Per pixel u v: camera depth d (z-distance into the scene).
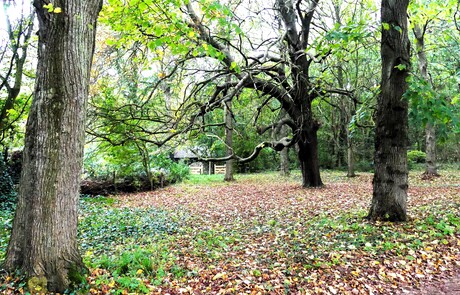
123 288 4.49
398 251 5.99
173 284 4.88
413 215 8.32
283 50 11.07
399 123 7.63
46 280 4.18
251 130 24.16
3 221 8.99
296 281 5.04
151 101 11.81
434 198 11.03
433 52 17.28
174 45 6.85
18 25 11.23
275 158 34.75
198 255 6.33
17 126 13.55
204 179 25.95
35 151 4.33
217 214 10.98
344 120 22.19
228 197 15.29
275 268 5.49
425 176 18.56
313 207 10.60
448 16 12.76
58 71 4.29
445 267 5.48
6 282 4.14
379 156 7.91
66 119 4.36
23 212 4.38
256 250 6.51
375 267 5.48
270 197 14.01
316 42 8.05
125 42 8.94
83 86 4.51
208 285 4.95
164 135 10.37
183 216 10.82
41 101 4.31
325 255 5.96
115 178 18.20
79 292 4.20
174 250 6.69
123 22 7.75
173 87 12.34
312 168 16.25
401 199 7.71
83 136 4.62
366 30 7.37
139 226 9.09
